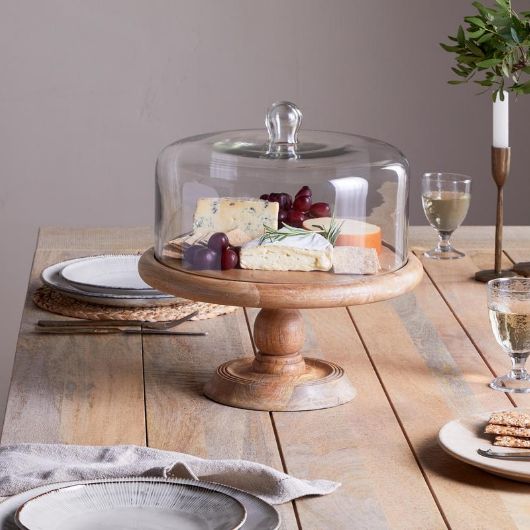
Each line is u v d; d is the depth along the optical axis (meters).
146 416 1.62
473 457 1.37
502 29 2.05
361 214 1.75
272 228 1.71
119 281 2.24
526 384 1.74
